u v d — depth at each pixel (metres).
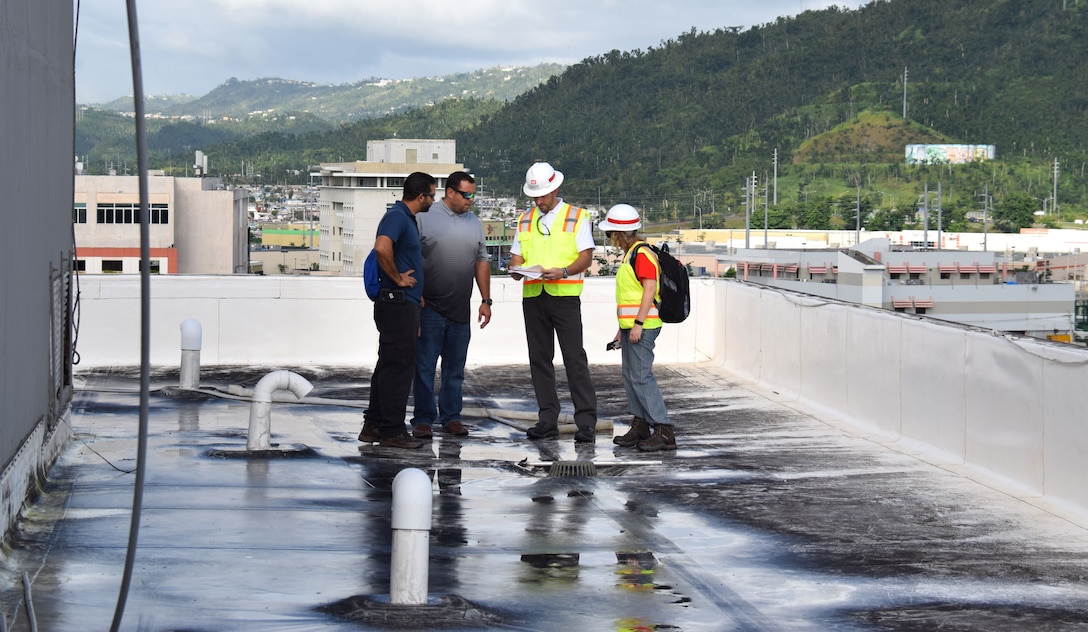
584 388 9.70
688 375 13.52
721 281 14.26
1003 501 7.47
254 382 12.49
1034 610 5.30
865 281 62.75
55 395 8.04
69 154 9.14
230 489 7.37
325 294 14.12
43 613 4.79
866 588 5.62
